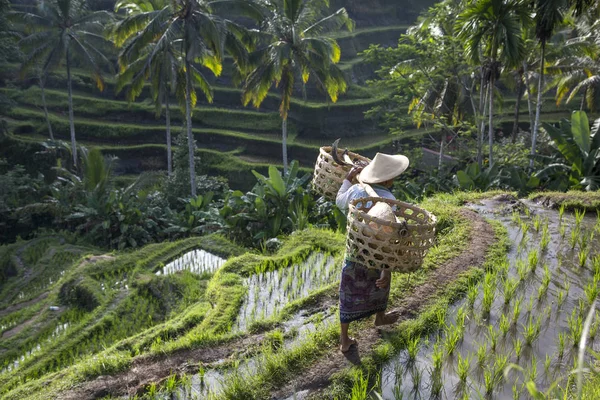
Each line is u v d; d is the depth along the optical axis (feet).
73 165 122.93
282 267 24.39
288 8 87.30
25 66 111.45
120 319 33.63
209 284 23.22
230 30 86.74
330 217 44.39
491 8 59.06
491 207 26.27
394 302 15.87
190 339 15.96
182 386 13.82
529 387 6.89
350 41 172.24
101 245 71.15
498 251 19.40
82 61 116.26
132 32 85.20
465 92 90.07
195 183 96.73
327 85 94.84
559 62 93.61
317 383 12.53
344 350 13.37
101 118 143.33
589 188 42.55
